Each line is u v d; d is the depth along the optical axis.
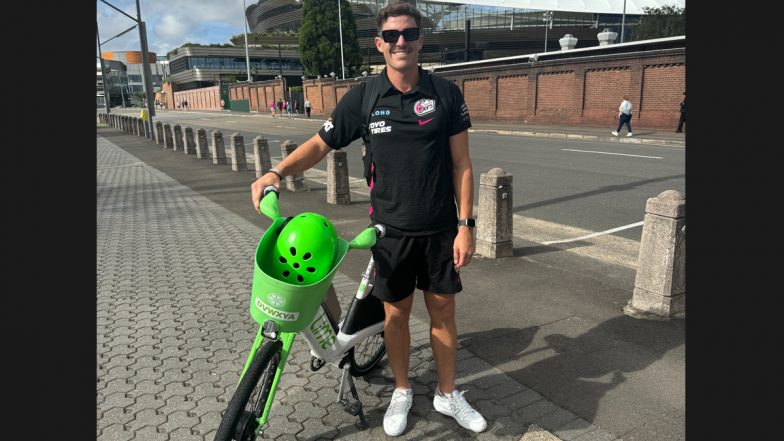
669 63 20.38
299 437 2.55
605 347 3.34
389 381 3.04
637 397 2.78
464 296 4.26
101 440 2.54
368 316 2.62
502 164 12.35
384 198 2.39
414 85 2.29
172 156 17.36
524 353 3.29
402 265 2.43
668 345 3.33
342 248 2.04
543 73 25.61
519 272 4.83
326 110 47.66
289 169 2.37
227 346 3.53
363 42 83.81
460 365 3.17
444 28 78.75
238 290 4.59
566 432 2.52
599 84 23.19
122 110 82.25
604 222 6.84
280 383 3.02
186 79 91.31
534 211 7.59
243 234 6.61
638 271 3.87
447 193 2.39
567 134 20.11
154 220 7.48
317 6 55.53
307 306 1.91
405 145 2.28
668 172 10.67
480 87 29.45
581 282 4.55
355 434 2.56
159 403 2.85
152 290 4.60
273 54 90.00
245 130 29.53
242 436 1.90
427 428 2.59
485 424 2.53
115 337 3.67
